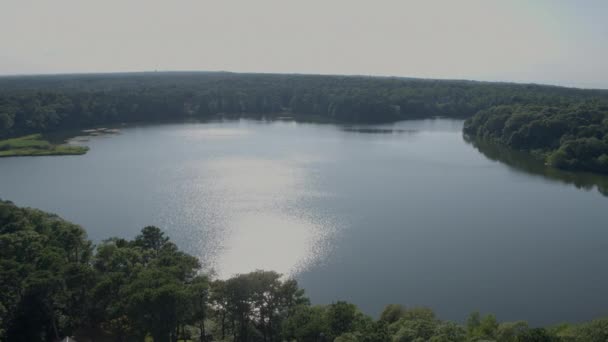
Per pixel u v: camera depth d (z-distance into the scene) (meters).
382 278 90.31
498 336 58.69
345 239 106.62
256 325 70.00
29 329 63.81
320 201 132.38
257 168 169.88
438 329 58.53
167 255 75.12
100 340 66.81
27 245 76.69
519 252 101.06
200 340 69.50
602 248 102.81
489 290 86.81
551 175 163.25
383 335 56.16
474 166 175.38
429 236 108.88
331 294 84.81
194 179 155.38
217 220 117.75
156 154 196.75
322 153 197.75
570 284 88.75
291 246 103.38
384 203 131.00
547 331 56.81
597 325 58.44
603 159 165.75
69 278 65.75
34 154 196.25
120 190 143.25
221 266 94.12
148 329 59.12
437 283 88.81
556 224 116.31
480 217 120.88
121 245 83.06
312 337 57.31
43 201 133.25
